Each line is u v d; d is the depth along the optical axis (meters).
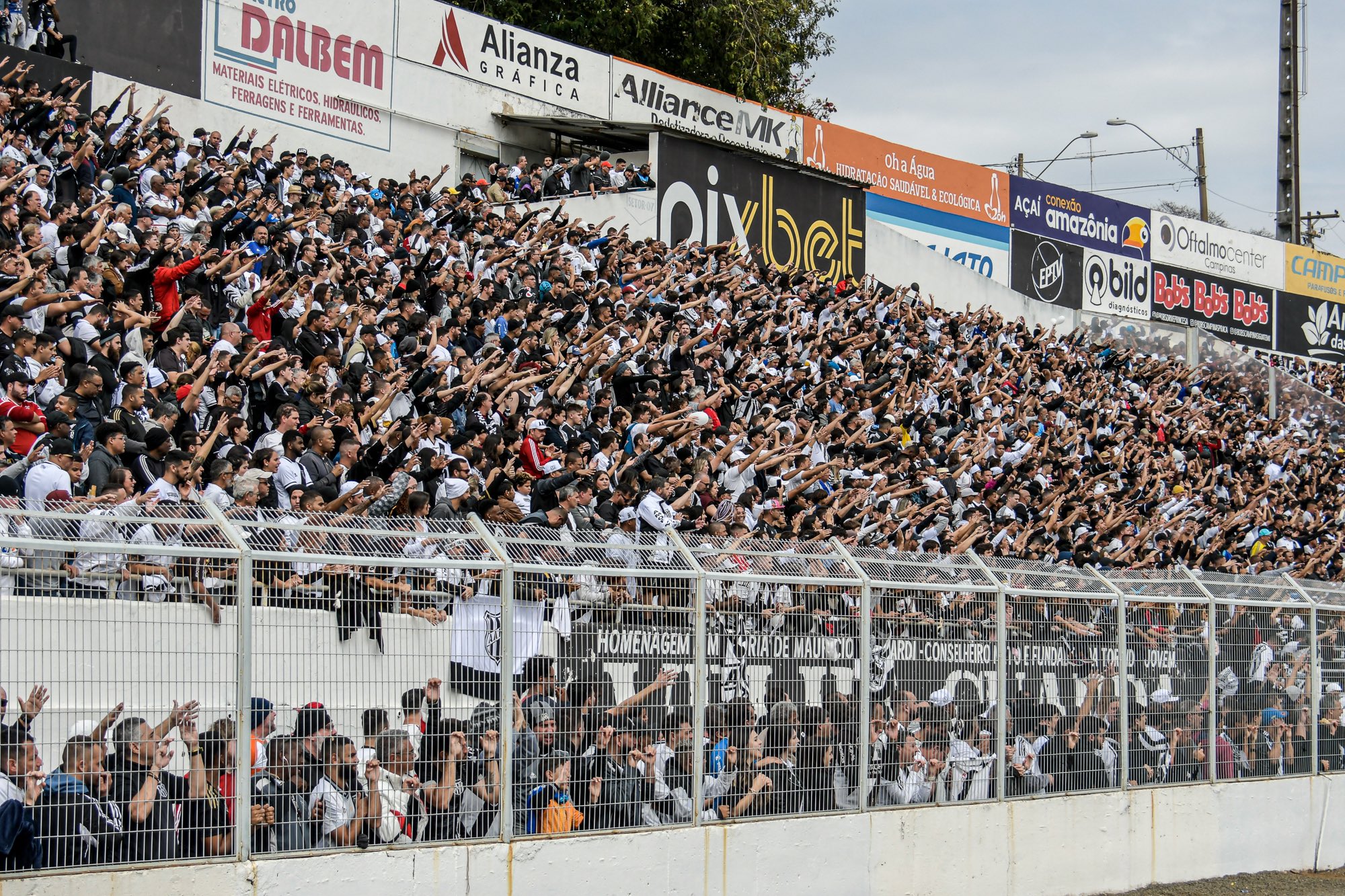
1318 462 40.75
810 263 38.31
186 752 9.74
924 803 14.67
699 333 25.89
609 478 16.66
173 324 16.34
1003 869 15.32
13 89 20.06
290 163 24.28
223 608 9.99
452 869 10.94
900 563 14.90
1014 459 28.62
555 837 11.60
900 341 33.28
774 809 13.38
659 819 12.46
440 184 32.31
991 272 46.97
